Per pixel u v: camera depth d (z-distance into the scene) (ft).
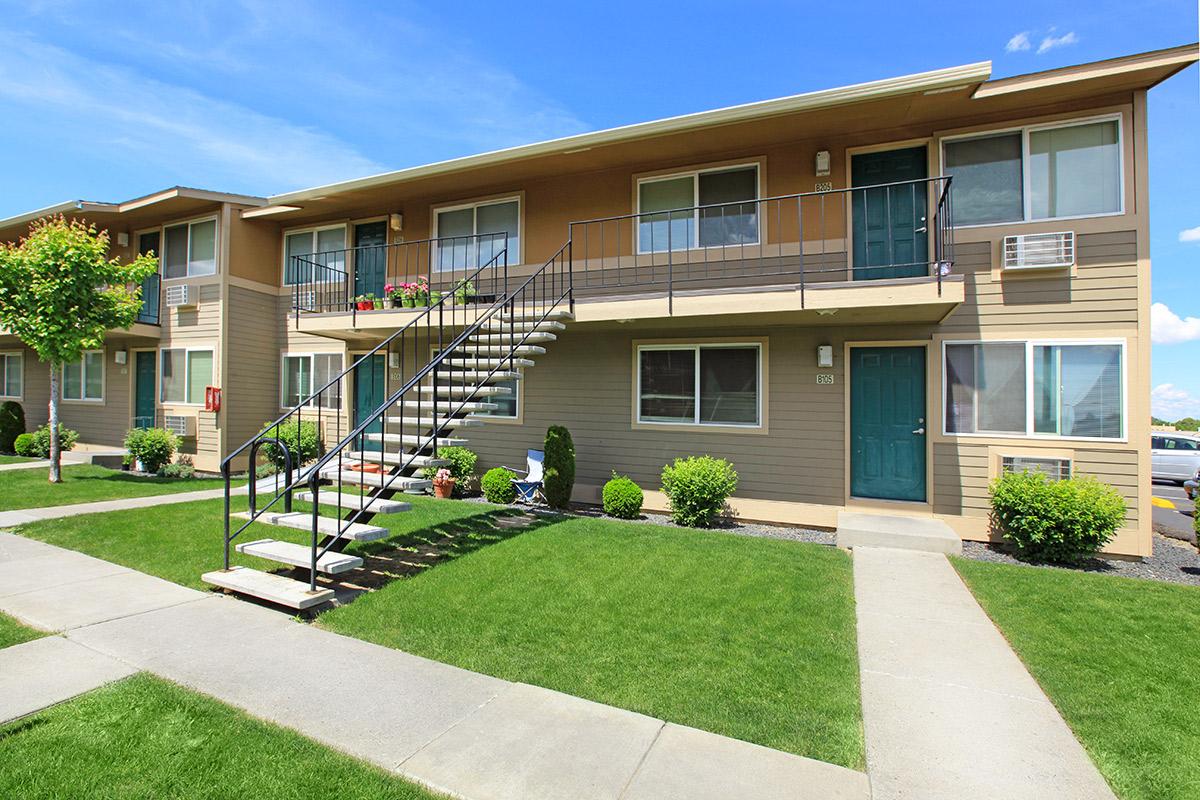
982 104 22.17
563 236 29.96
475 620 13.78
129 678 10.77
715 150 26.61
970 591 16.19
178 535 21.15
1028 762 8.59
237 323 38.37
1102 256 21.61
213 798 7.57
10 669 11.06
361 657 11.87
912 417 24.27
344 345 38.17
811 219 25.20
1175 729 9.50
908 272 24.00
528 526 23.27
